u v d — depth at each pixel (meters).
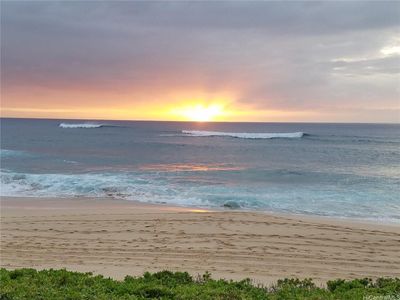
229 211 15.83
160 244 11.31
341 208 17.12
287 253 10.74
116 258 10.08
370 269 9.70
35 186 20.94
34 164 31.19
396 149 50.12
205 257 10.27
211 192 20.17
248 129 131.75
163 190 20.53
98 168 29.78
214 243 11.48
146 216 14.62
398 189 21.69
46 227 13.06
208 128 140.50
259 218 14.48
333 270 9.55
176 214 14.98
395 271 9.59
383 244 11.77
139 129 121.62
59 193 19.48
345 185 22.95
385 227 13.83
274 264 9.85
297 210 16.66
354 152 45.97
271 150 48.00
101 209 16.02
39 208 16.17
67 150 45.50
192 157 39.75
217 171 28.39
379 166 32.66
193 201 18.00
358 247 11.44
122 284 6.38
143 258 10.10
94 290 5.98
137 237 11.98
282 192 20.47
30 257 10.10
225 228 13.05
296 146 54.31
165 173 27.17
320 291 6.40
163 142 61.12
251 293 6.16
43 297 5.49
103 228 12.95
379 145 57.75
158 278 7.04
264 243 11.56
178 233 12.43
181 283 6.82
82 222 13.71
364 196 19.70
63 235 12.16
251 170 28.89
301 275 9.09
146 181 23.28
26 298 5.44
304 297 6.00
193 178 24.97
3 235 12.14
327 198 19.11
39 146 50.81
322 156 41.16
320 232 12.88
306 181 24.30
